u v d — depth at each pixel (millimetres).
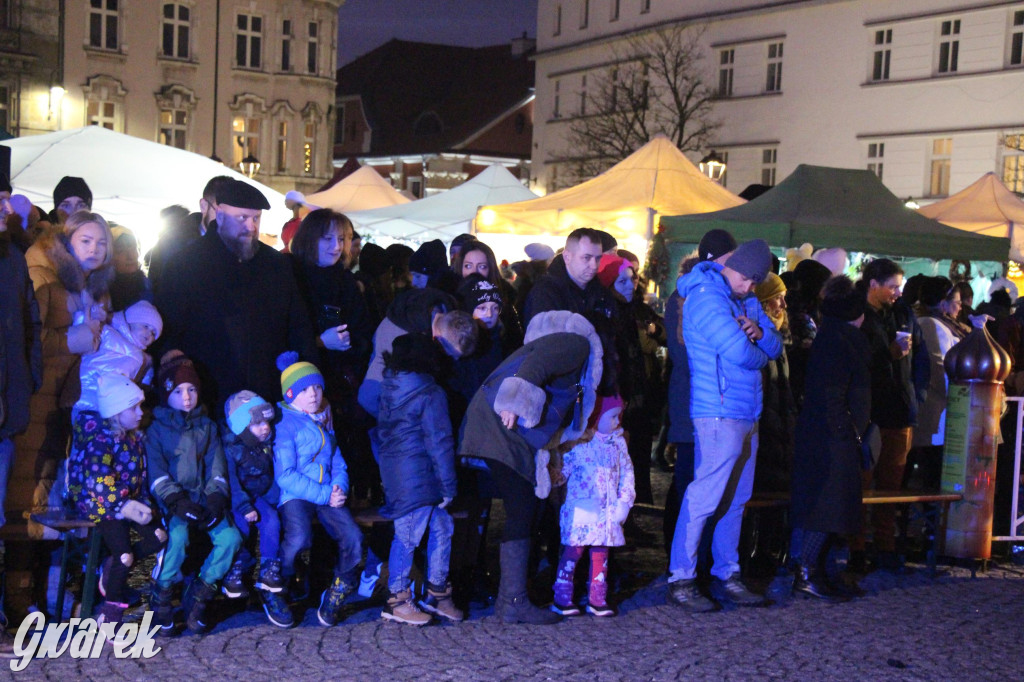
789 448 7117
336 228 6242
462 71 63156
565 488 6070
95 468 5129
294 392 5512
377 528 6102
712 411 6129
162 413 5297
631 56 45375
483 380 6273
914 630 6020
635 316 7809
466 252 6809
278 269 5766
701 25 43000
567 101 50562
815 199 13031
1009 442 7801
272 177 41031
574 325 5781
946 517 7309
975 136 34875
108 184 12070
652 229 14719
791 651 5586
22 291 5039
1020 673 5422
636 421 7711
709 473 6164
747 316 6230
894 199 13484
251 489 5496
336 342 6020
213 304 5574
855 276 15656
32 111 35844
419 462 5684
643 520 8594
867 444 6664
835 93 38719
